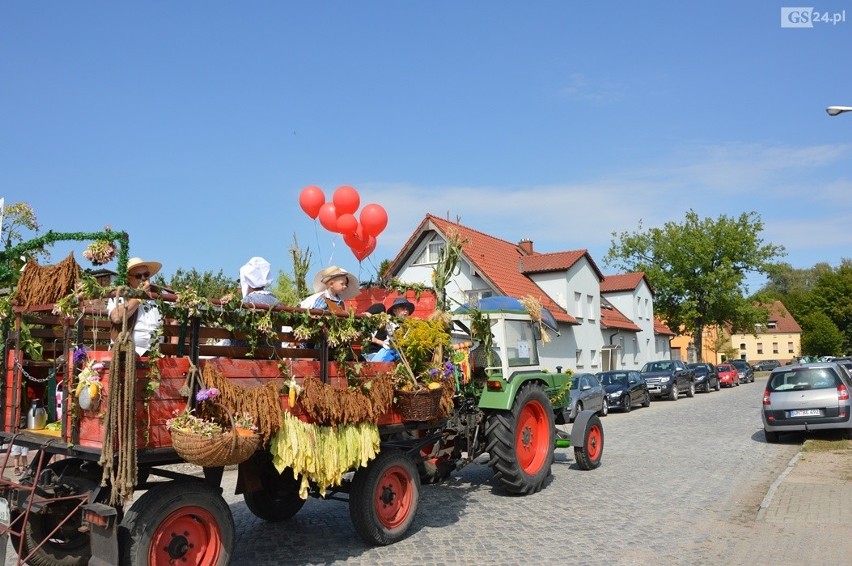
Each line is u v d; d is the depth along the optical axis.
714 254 48.09
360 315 6.60
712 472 10.17
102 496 5.03
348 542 6.85
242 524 7.64
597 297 34.31
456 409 8.72
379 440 6.58
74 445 5.04
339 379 6.42
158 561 5.01
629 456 11.86
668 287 48.03
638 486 9.23
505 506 8.26
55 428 5.63
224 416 5.21
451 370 7.82
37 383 5.98
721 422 17.56
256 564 6.16
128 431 4.67
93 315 5.27
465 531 7.16
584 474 10.18
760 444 13.09
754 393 31.48
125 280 4.94
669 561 6.02
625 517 7.59
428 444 7.88
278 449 5.61
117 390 4.69
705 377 34.44
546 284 30.75
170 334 5.22
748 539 6.58
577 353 31.55
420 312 9.18
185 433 4.79
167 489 5.13
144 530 4.89
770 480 9.48
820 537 6.53
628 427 17.20
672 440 14.05
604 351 35.84
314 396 5.96
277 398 5.57
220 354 5.56
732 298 47.50
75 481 5.29
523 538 6.85
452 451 8.95
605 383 24.48
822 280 78.12
